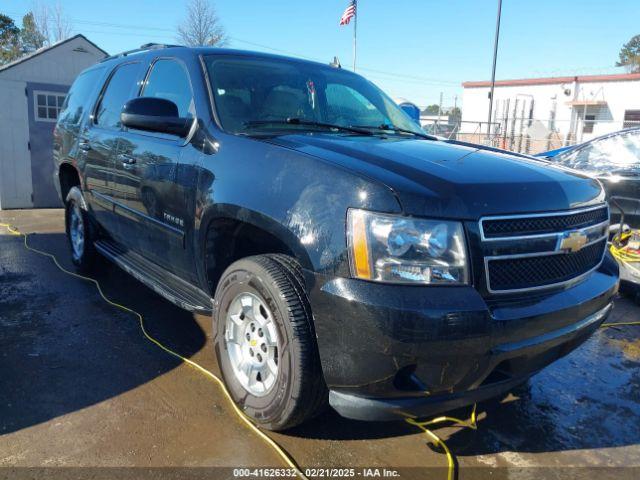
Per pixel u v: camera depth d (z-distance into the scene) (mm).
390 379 2141
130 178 3754
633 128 6930
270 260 2553
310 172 2402
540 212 2357
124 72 4395
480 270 2176
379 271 2107
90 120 4680
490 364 2184
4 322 4031
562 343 2455
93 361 3430
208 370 3357
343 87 3967
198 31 30578
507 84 32344
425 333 2035
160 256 3582
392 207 2137
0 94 9438
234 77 3430
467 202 2207
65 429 2678
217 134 3002
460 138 24000
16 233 7422
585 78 29641
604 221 2846
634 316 4715
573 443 2752
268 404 2553
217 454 2520
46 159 10023
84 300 4562
